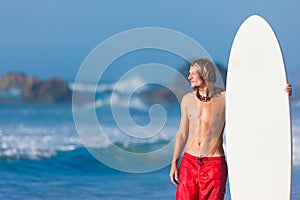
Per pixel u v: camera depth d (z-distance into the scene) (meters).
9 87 147.25
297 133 65.81
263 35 20.53
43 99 147.50
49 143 60.75
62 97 148.12
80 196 34.75
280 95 19.77
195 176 20.72
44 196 34.62
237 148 20.88
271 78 20.11
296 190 34.59
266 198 20.09
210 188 20.62
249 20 21.06
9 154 52.69
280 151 19.66
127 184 39.72
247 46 21.00
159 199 33.75
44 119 96.12
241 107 20.88
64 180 41.75
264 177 20.17
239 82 21.02
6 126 82.31
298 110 105.31
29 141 63.00
